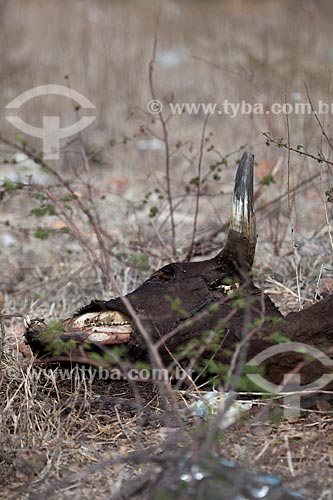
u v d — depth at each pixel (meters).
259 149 10.40
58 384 5.60
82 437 5.02
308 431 4.94
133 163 11.18
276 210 8.61
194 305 5.18
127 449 4.86
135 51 16.56
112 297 7.14
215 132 12.02
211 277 5.33
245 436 4.88
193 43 16.78
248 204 5.29
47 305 7.53
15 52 16.12
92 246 8.30
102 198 8.28
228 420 4.87
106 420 5.20
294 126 10.40
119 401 5.27
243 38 16.78
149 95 13.84
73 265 8.18
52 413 5.18
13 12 18.91
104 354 5.14
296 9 19.86
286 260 7.81
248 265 5.34
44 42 17.02
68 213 9.27
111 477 4.56
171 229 8.33
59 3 21.14
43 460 4.75
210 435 4.05
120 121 12.75
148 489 4.10
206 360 5.03
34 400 5.30
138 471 4.61
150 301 5.19
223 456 4.63
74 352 5.18
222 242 8.19
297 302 6.82
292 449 4.75
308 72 12.19
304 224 8.87
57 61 15.52
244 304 4.82
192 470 4.04
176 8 21.08
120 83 14.25
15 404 5.32
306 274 7.50
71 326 5.22
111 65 15.16
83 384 5.56
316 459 4.64
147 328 5.05
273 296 7.07
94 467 4.37
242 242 5.30
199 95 13.48
